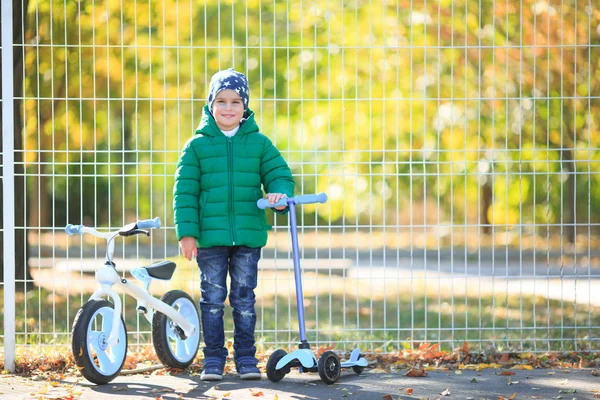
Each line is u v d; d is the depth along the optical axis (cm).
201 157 662
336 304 1349
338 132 1861
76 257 2095
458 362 728
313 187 2003
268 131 1752
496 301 1355
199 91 1526
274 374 633
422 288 1591
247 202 664
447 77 1609
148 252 2267
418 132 1788
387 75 1647
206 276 665
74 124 1338
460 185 2223
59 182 1683
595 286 1557
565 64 1395
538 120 1506
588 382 641
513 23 1498
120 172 1634
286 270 1916
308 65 1694
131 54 1388
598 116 1362
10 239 700
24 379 664
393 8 1585
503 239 2395
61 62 1297
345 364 654
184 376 675
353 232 2630
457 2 1546
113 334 633
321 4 1642
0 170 1116
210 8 1609
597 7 1322
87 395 596
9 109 696
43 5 1249
